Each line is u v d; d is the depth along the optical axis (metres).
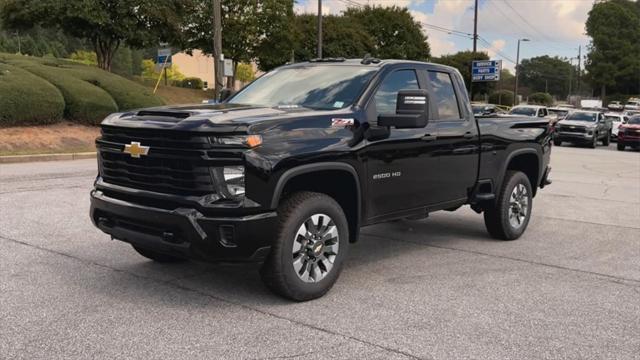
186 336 4.22
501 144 7.20
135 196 4.76
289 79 6.15
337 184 5.34
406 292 5.34
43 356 3.85
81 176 12.21
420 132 5.91
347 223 5.31
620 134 27.52
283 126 4.70
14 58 24.11
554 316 4.81
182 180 4.49
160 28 32.41
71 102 20.16
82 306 4.76
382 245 7.22
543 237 7.82
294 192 4.98
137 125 4.69
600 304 5.14
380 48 59.16
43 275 5.54
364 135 5.29
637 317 4.84
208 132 4.36
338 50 50.34
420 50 61.28
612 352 4.14
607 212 9.77
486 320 4.68
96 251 6.40
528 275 5.99
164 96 36.25
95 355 3.88
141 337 4.18
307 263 4.95
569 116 30.53
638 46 95.75
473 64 51.91
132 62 94.06
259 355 3.94
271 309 4.79
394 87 5.83
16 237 6.91
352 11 60.91
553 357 4.04
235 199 4.41
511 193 7.41
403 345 4.16
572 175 15.42
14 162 15.09
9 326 4.32
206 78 93.25
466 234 7.92
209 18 38.75
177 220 4.44
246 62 43.47
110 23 30.33
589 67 99.00
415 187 5.94
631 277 5.99
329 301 5.03
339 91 5.58
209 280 5.51
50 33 97.06
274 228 4.59
